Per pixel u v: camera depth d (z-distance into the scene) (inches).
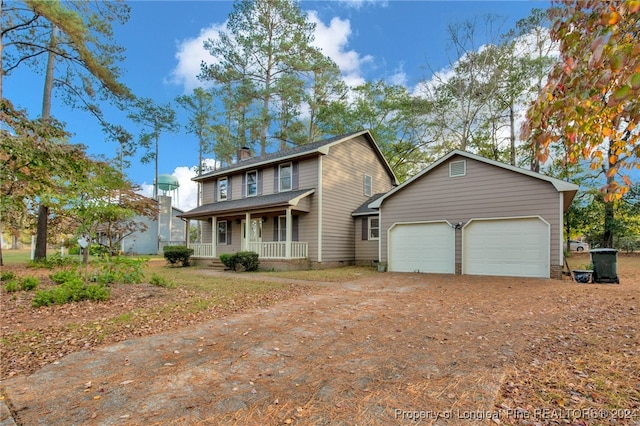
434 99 867.4
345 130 973.8
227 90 964.0
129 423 96.2
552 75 92.2
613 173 92.7
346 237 658.8
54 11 437.1
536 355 145.4
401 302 271.6
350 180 680.4
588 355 143.0
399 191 525.7
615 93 66.9
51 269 506.0
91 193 332.8
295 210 582.9
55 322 208.7
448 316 221.0
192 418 98.5
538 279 394.0
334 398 109.7
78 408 105.0
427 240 497.4
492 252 442.9
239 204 652.1
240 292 324.2
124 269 321.1
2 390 117.9
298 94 902.4
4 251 1305.4
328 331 188.5
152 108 1122.0
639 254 882.1
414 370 131.8
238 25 882.1
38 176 406.0
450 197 478.9
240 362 143.1
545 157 98.0
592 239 808.9
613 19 66.5
